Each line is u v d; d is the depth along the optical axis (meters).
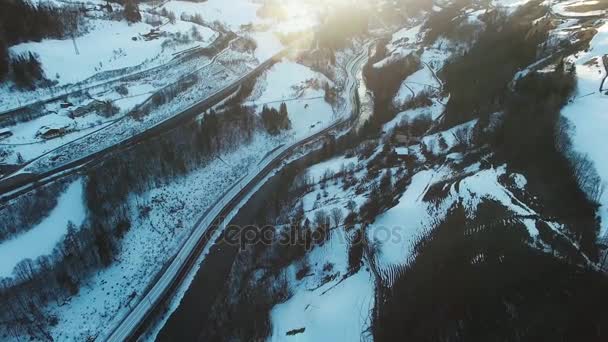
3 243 59.66
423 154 80.06
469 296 50.03
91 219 64.19
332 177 79.69
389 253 59.28
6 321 50.62
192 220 72.19
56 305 55.06
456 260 54.91
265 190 80.88
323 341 49.47
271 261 62.22
